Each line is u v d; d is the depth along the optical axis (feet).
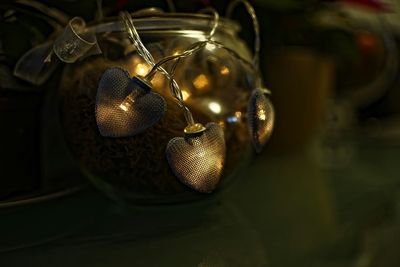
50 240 1.25
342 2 1.82
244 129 1.32
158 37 1.17
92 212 1.45
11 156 1.43
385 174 1.93
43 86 1.46
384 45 2.30
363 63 2.30
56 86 1.47
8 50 1.36
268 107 1.16
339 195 1.63
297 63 1.91
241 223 1.36
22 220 1.39
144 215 1.42
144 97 1.00
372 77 2.42
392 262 1.17
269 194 1.63
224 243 1.24
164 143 1.20
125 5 1.43
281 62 1.89
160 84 1.14
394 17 2.34
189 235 1.28
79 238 1.26
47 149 1.54
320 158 2.18
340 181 1.81
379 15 2.24
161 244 1.22
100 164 1.29
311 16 1.88
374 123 3.07
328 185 1.75
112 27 1.20
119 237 1.27
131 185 1.31
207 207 1.49
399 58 2.49
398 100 3.26
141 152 1.22
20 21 1.38
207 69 1.23
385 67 2.39
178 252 1.18
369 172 1.97
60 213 1.44
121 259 1.15
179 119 1.18
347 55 2.04
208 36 1.21
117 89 1.00
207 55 1.24
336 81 2.43
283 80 1.91
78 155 1.33
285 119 1.98
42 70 1.30
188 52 1.09
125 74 1.02
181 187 1.31
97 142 1.25
